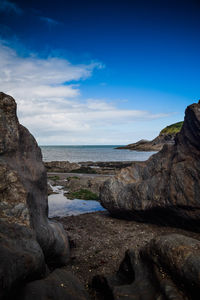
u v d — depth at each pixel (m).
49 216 18.69
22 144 8.79
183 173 13.20
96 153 143.25
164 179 14.46
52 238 8.12
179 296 4.73
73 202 23.64
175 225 14.02
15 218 6.45
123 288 5.68
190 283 4.81
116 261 9.80
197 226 12.64
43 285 5.28
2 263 4.29
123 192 16.75
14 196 6.89
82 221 16.89
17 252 5.10
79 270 8.96
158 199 14.16
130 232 13.88
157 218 14.81
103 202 17.86
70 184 32.91
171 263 5.52
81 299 5.73
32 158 9.31
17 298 4.50
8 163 7.39
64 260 9.24
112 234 13.63
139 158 98.44
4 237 5.41
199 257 5.11
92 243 12.16
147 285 5.63
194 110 12.61
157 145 164.50
